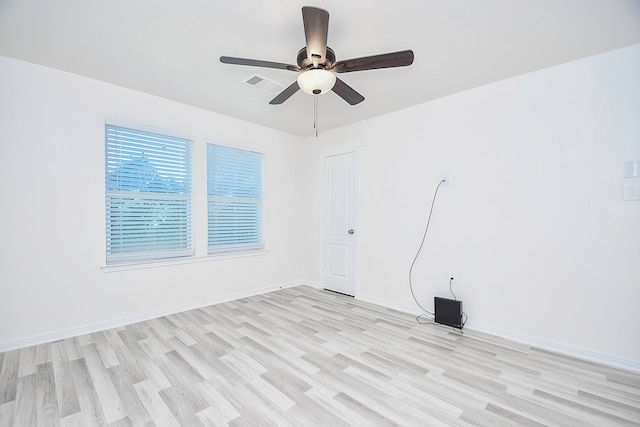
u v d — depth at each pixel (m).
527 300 2.49
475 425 1.51
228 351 2.30
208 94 2.99
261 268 4.05
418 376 1.96
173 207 3.24
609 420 1.55
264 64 1.88
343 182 4.02
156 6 1.70
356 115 3.56
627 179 2.09
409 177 3.27
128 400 1.69
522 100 2.52
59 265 2.50
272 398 1.72
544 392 1.79
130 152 2.93
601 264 2.18
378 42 2.05
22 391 1.76
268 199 4.15
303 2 1.67
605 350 2.15
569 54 2.21
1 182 2.27
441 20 1.81
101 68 2.47
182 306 3.24
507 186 2.60
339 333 2.67
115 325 2.77
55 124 2.49
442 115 3.00
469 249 2.82
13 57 2.29
